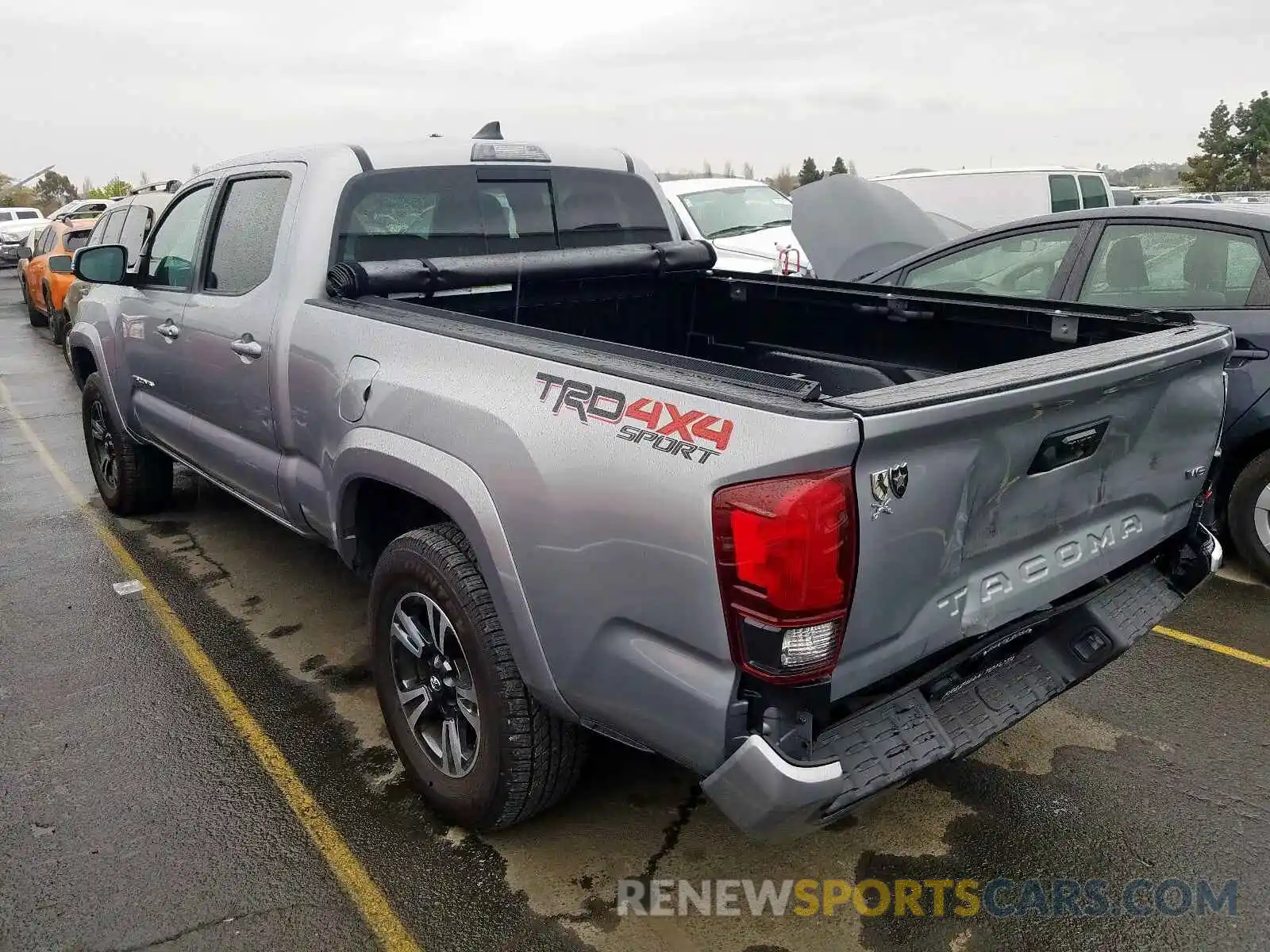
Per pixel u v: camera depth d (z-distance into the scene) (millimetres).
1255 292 4402
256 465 3846
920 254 5680
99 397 5559
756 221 10211
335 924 2596
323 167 3537
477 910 2645
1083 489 2521
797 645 1978
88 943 2521
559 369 2434
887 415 1923
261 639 4238
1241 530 4621
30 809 3062
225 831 2963
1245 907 2629
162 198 9125
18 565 5070
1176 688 3760
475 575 2674
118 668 3979
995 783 3184
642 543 2172
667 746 2264
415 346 2885
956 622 2285
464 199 3812
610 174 4324
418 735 3020
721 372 2180
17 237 27812
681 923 2596
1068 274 5000
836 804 2062
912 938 2541
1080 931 2559
